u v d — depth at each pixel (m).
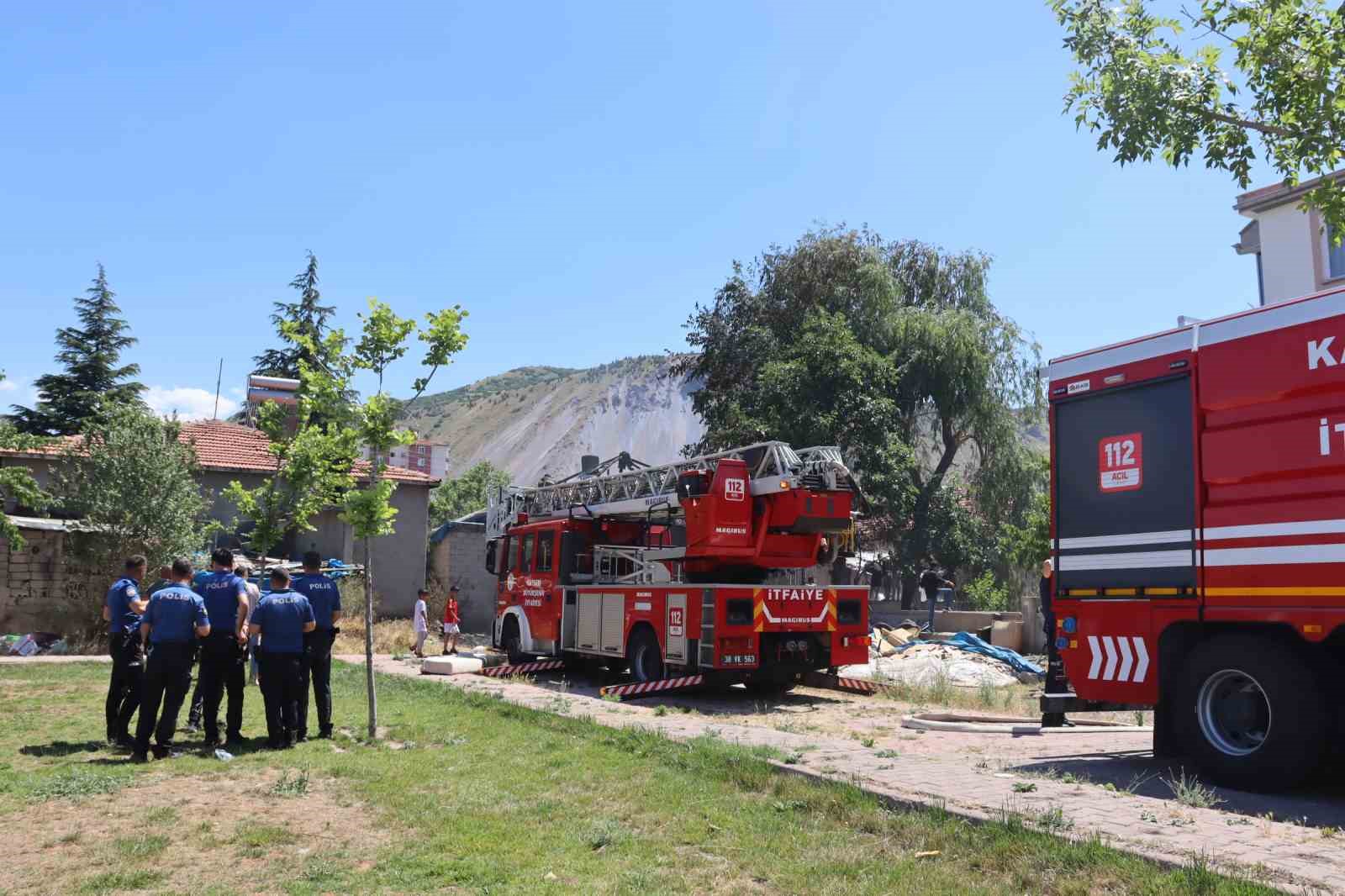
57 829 6.16
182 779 7.72
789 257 34.19
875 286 32.19
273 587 9.59
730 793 6.98
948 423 32.69
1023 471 31.56
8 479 20.41
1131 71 10.66
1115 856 4.94
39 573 21.34
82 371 43.06
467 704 12.20
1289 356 6.74
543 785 7.32
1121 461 7.98
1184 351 7.53
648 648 14.56
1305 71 10.12
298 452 15.14
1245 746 6.96
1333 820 5.98
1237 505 7.01
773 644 13.78
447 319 10.19
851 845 5.61
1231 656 6.96
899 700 14.05
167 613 8.82
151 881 5.11
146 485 21.14
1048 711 10.81
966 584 31.06
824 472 14.34
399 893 4.88
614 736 9.28
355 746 9.29
